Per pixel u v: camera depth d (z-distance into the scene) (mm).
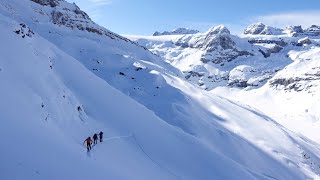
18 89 34656
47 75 42906
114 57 112812
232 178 54156
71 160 28156
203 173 52594
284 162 82062
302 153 89688
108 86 63688
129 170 37781
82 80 59375
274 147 88438
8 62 37250
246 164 74625
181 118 80500
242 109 110375
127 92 93438
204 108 98938
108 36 151500
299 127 194875
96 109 54812
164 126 60344
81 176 26172
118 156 41344
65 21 140500
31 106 34281
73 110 44938
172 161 52125
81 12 157750
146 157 49000
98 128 48562
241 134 89812
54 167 25172
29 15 130375
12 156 23547
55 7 145750
